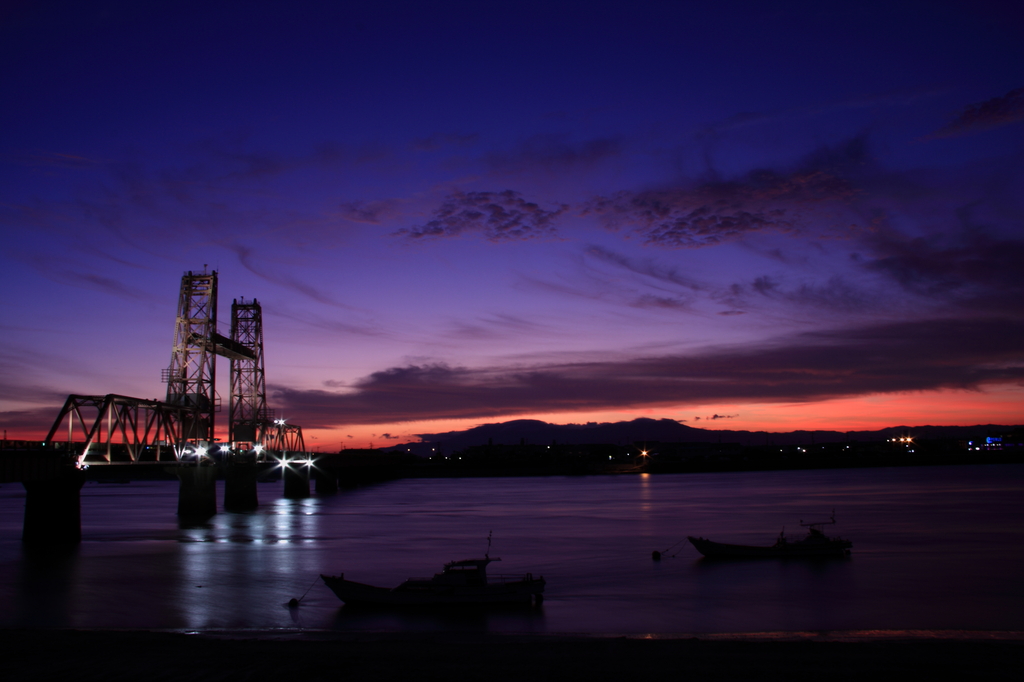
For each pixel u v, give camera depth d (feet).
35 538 233.55
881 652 97.66
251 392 472.44
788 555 211.41
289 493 565.53
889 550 223.30
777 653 96.73
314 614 141.18
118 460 294.05
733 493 557.74
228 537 267.59
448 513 388.78
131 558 209.36
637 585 170.91
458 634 124.16
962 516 328.29
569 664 89.25
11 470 197.57
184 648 98.43
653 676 84.53
